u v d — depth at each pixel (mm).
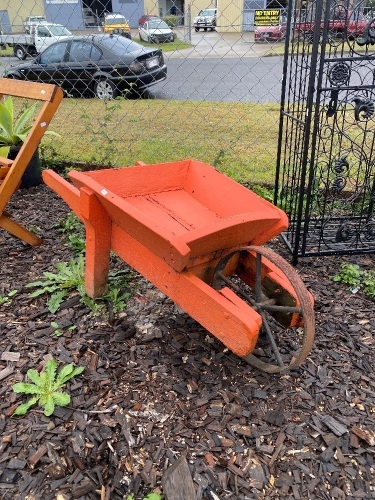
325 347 2033
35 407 1697
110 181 2078
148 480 1447
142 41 6355
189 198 2258
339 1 2273
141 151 4543
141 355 1946
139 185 2178
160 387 1790
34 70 6113
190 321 2150
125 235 1942
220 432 1611
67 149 4672
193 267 1754
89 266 2133
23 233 2805
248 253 1892
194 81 7762
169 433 1602
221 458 1519
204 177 2213
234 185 2049
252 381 1831
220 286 1910
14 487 1421
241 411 1695
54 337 2051
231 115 5691
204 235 1550
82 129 5312
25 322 2152
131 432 1600
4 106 3572
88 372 1853
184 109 5996
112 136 5000
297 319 1844
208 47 5820
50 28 6070
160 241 1594
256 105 6062
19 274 2564
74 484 1429
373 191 2938
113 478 1453
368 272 2645
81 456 1514
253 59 8828
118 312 2217
